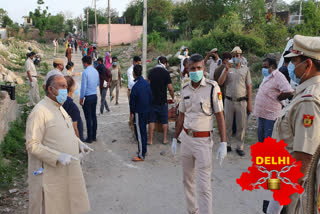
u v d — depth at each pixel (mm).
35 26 56000
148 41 26125
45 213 2887
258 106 5176
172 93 6703
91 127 6789
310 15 20766
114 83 10508
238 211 3963
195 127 3377
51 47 44531
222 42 18062
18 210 3904
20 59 20781
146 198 4359
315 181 1694
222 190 4562
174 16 36094
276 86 4895
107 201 4266
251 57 16375
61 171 2957
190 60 3342
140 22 49969
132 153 6203
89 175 5133
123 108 10219
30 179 2945
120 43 45438
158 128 7070
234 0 26766
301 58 2225
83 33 72000
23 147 6078
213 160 5770
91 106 6684
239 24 20000
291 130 2340
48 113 2932
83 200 3145
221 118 3416
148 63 19406
